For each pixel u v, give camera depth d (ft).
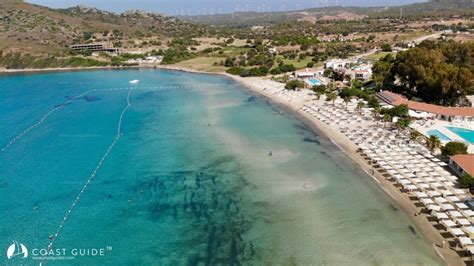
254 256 169.89
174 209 209.36
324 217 196.13
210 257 170.71
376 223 188.75
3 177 252.62
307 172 246.47
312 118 359.66
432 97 392.68
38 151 298.15
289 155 274.98
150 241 183.01
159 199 220.02
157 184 237.66
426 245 170.40
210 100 458.09
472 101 371.35
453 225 176.55
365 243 174.50
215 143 304.09
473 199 195.42
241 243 179.01
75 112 414.21
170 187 233.14
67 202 219.82
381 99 400.26
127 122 370.32
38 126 364.38
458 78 364.38
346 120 341.62
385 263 161.27
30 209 213.05
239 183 235.40
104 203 217.97
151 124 361.51
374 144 274.98
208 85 560.20
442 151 248.73
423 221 187.73
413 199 207.10
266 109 405.39
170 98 475.31
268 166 257.55
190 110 410.72
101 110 420.77
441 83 369.50
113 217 203.82
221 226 192.54
